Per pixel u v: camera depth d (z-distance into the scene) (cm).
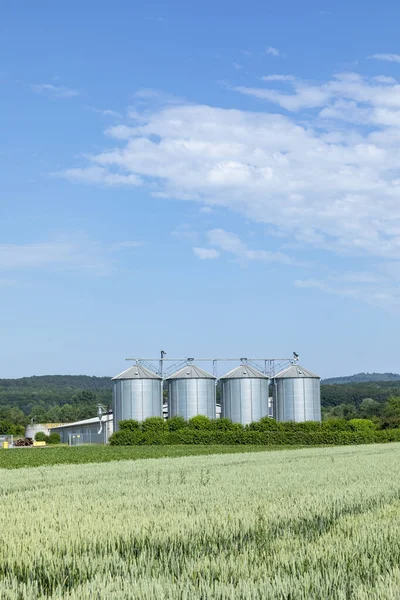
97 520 1672
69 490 2697
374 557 1209
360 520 1617
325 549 1281
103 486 2848
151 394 9706
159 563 1238
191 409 9719
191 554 1320
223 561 1197
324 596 1009
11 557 1288
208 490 2467
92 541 1412
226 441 9112
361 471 3391
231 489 2492
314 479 2914
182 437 9212
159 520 1641
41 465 5347
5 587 1095
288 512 1756
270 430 9188
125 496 2341
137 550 1386
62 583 1156
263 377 9894
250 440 9006
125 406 9675
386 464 4019
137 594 1012
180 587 1047
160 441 9225
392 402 14450
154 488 2641
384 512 1756
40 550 1328
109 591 1025
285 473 3331
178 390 9825
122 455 6725
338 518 1730
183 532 1473
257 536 1491
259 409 9781
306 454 5794
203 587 1039
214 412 9919
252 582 1061
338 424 9169
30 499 2358
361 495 2161
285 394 9962
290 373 10019
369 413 17412
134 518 1686
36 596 1049
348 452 6038
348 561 1205
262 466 4056
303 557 1216
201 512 1806
